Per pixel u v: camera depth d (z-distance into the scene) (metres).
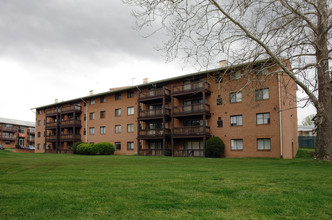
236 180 7.34
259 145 25.72
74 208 4.29
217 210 4.23
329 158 14.24
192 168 11.55
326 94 14.46
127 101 36.81
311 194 5.46
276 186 6.37
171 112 30.08
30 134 82.56
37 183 6.81
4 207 4.32
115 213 4.02
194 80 30.55
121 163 15.16
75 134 42.12
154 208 4.31
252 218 3.85
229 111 27.72
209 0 11.31
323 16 13.16
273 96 25.16
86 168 11.48
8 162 14.88
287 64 15.20
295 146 30.09
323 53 13.59
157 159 19.91
